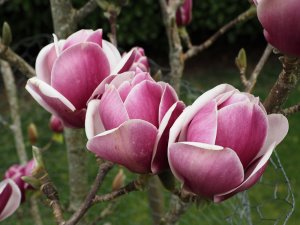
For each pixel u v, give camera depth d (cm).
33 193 72
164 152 41
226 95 39
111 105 41
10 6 268
